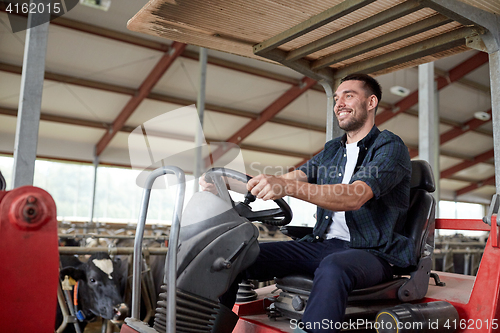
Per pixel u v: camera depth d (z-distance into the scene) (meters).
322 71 2.08
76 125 13.59
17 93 11.64
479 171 19.81
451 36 1.64
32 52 2.93
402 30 1.65
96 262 3.17
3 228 0.83
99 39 10.40
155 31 1.83
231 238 1.24
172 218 1.09
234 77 12.37
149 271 3.55
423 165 1.72
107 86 11.93
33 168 2.85
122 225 10.05
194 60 11.51
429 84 6.91
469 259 6.99
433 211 1.63
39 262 0.86
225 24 1.74
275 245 1.61
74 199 14.62
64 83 11.62
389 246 1.46
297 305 1.36
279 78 12.54
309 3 1.51
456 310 1.36
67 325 3.19
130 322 1.24
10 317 0.82
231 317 1.34
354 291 1.34
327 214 1.66
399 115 14.89
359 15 1.57
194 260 1.19
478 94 14.43
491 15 1.46
